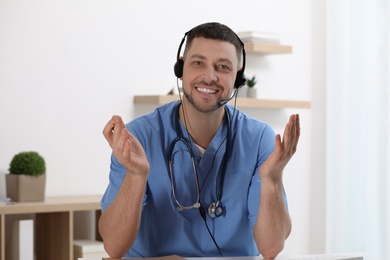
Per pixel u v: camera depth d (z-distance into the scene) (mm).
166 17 3949
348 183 4355
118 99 3797
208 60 1848
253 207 1958
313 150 4551
